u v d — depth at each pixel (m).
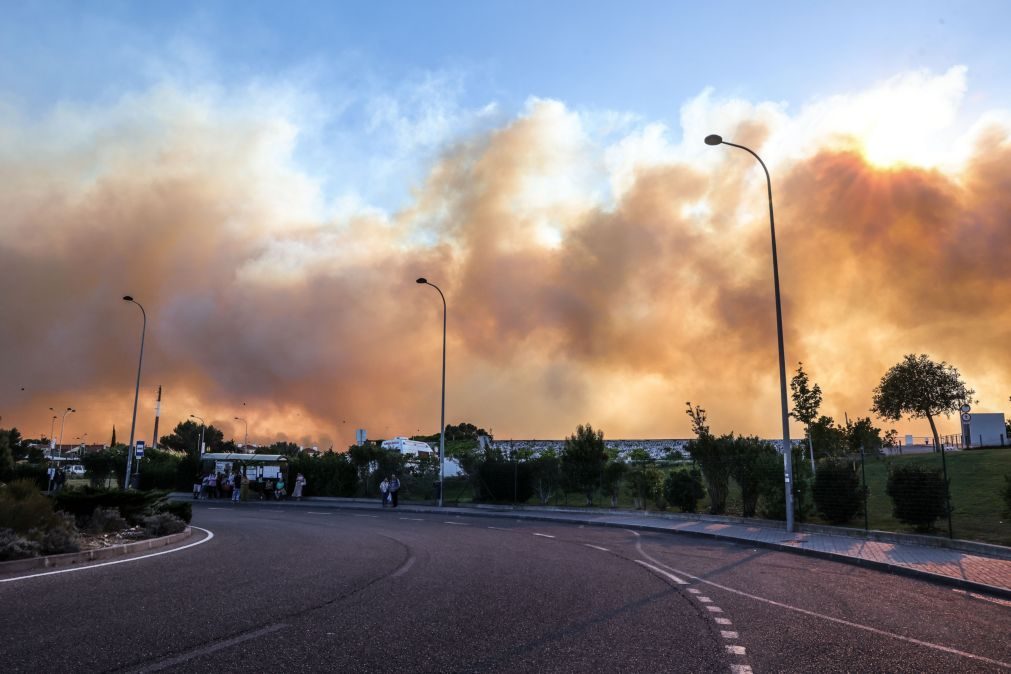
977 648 6.73
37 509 13.48
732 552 15.49
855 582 11.15
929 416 66.06
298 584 10.02
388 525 23.55
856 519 21.22
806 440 36.91
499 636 6.82
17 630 6.81
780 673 5.68
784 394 20.34
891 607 8.89
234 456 54.00
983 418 56.19
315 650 6.19
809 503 23.25
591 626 7.34
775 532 19.50
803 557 14.73
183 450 96.19
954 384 65.19
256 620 7.43
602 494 32.62
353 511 33.88
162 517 18.05
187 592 9.21
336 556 13.77
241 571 11.38
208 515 29.84
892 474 18.16
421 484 43.44
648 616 7.93
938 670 5.90
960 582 10.92
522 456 39.97
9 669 5.46
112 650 6.09
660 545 16.86
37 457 88.06
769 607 8.67
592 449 32.97
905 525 19.14
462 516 29.92
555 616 7.86
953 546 15.05
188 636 6.65
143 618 7.46
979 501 23.47
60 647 6.16
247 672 5.49
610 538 18.73
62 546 12.81
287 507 37.84
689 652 6.29
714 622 7.65
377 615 7.77
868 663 6.05
